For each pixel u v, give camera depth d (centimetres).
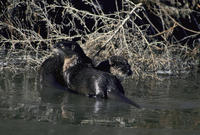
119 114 2494
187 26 5141
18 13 4744
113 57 3247
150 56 3797
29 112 2492
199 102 2834
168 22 4941
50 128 2169
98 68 3219
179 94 3083
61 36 3975
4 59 4206
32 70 3953
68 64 3188
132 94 3062
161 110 2609
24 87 3228
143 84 3456
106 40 3797
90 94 2975
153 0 4866
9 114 2436
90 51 3828
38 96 2938
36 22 4719
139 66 3800
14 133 2077
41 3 4738
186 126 2256
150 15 4934
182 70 4119
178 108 2664
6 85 3281
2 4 4756
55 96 2956
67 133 2092
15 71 3803
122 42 3925
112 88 2925
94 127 2206
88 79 3016
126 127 2220
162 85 3428
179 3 4966
